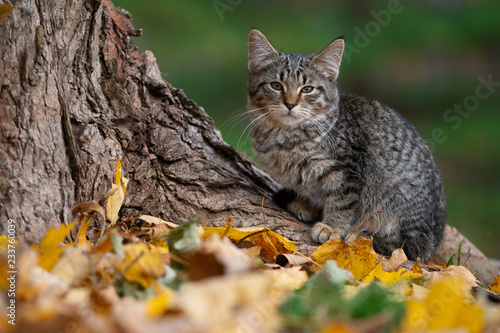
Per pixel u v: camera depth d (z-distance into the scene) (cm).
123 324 264
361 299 313
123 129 538
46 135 449
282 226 579
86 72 514
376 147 676
